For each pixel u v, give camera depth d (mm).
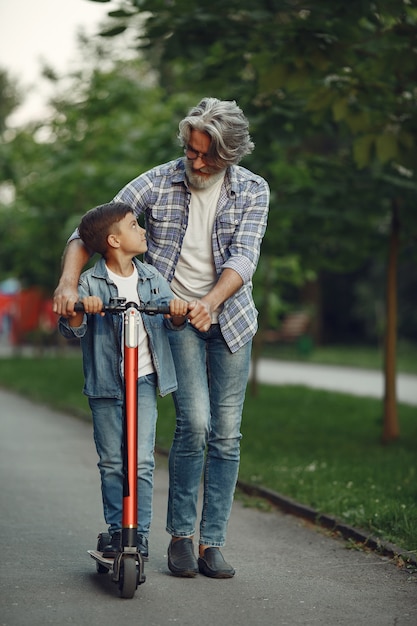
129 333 5254
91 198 22891
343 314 45281
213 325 5664
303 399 19172
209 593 5465
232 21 9531
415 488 8617
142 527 5555
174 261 5684
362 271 42438
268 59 8938
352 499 8023
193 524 5824
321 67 8898
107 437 5574
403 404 18609
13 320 37750
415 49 9047
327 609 5203
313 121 9852
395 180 11430
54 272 30359
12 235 29344
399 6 8734
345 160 12125
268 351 38531
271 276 20172
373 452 11570
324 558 6480
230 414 5766
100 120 21812
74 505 8281
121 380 5504
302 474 9492
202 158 5422
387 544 6629
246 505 8508
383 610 5199
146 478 5535
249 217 5637
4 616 4973
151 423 5562
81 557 6336
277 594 5496
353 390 22703
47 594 5387
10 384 22266
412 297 39312
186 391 5645
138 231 5484
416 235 12859
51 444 12656
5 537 6957
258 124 10836
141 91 21547
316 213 11891
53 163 22062
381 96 9531
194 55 9703
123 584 5234
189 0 9227
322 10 8766
